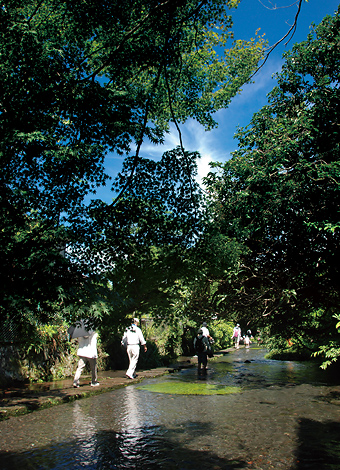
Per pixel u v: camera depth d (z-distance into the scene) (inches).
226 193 375.9
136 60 194.1
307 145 376.5
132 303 121.7
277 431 206.5
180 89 336.2
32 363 411.5
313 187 344.2
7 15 175.5
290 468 151.6
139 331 449.7
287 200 348.5
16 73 172.2
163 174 154.4
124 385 398.0
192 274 127.0
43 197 160.2
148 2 192.7
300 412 252.7
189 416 248.1
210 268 130.7
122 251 131.0
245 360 695.1
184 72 322.0
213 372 520.1
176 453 172.6
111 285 126.7
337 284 384.5
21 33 172.7
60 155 155.7
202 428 216.7
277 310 430.0
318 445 180.4
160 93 269.0
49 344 434.6
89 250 135.5
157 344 679.7
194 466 155.5
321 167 335.9
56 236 139.8
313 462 157.6
